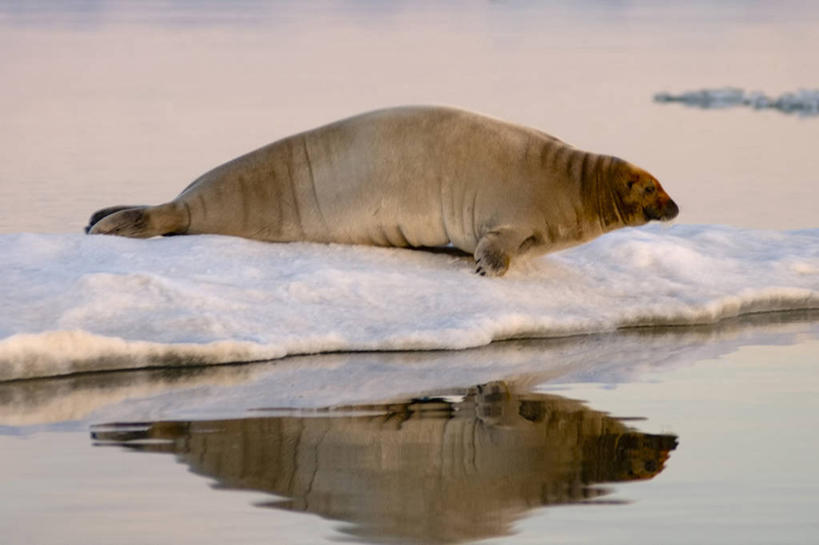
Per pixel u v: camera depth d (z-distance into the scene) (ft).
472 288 139.54
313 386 116.16
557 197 144.97
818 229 177.99
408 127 146.92
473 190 144.77
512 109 389.60
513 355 128.16
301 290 134.62
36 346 116.67
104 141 318.86
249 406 110.22
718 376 121.39
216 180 149.69
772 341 135.64
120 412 108.06
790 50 609.83
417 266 144.56
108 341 119.24
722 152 313.53
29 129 341.00
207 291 131.23
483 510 86.99
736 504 88.48
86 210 221.66
